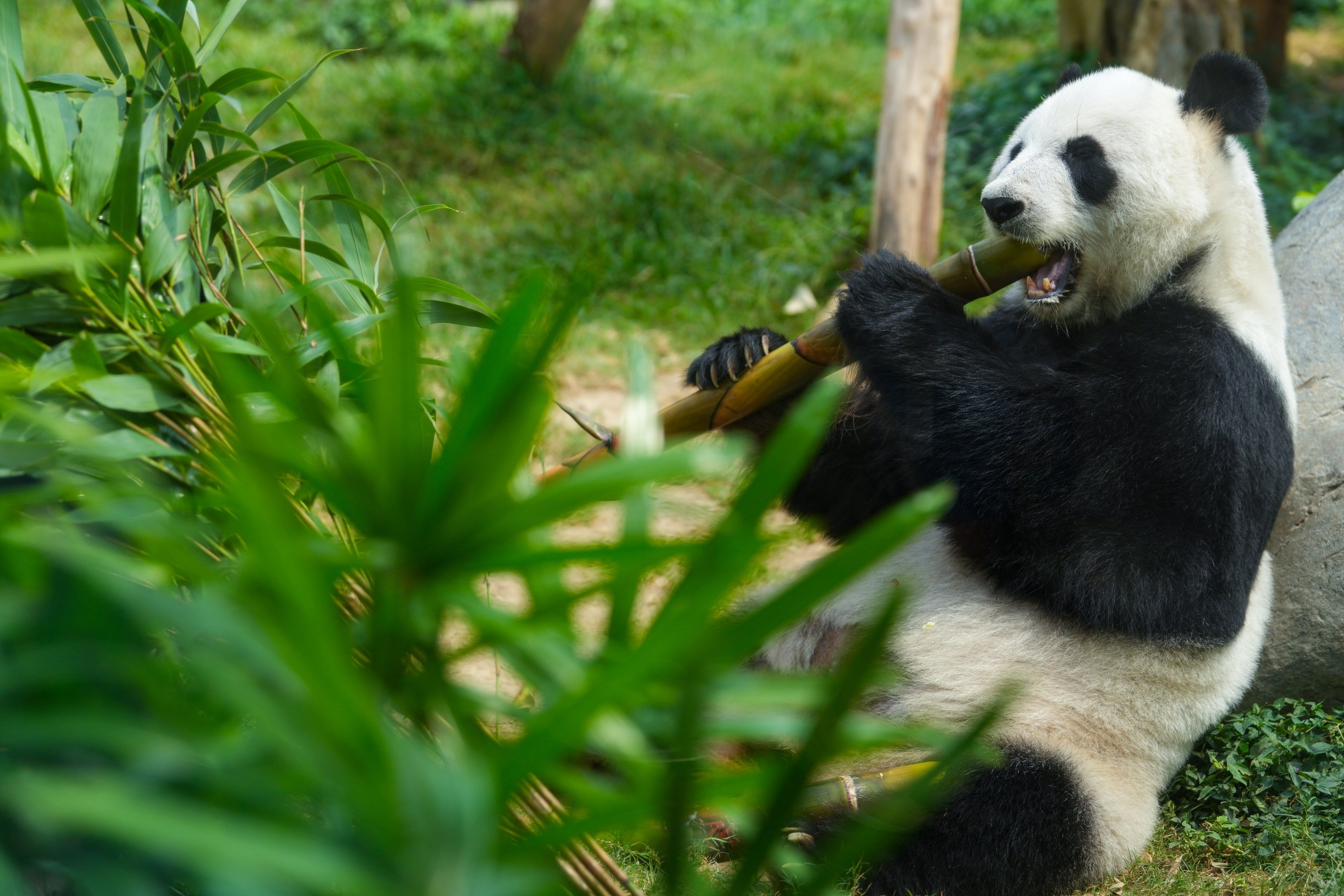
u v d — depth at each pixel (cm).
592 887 221
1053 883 446
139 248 298
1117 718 476
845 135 1441
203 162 365
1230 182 491
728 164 1393
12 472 241
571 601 192
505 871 159
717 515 211
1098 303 509
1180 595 462
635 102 1566
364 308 381
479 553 179
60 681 165
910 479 507
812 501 564
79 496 211
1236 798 504
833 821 436
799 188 1334
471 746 195
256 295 340
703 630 164
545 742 165
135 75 398
